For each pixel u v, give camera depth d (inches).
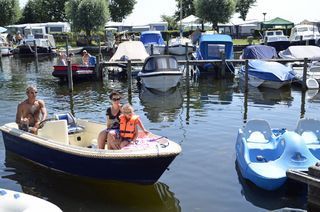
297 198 310.2
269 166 329.7
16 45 1989.4
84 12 2252.7
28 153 385.7
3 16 2588.6
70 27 2544.3
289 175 300.4
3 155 411.2
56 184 342.0
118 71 1028.5
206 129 509.4
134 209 299.7
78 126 404.5
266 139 384.5
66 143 372.8
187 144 445.4
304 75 801.6
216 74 1024.9
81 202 310.8
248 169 333.7
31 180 350.9
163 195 319.6
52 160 358.0
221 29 2377.0
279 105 672.4
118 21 3203.7
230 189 328.2
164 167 315.3
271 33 1812.3
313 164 320.8
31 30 2160.4
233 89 846.5
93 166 325.7
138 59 1035.9
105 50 1915.6
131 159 305.4
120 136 328.8
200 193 322.7
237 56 1572.3
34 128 380.5
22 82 992.9
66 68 952.3
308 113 606.9
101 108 668.1
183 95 791.1
